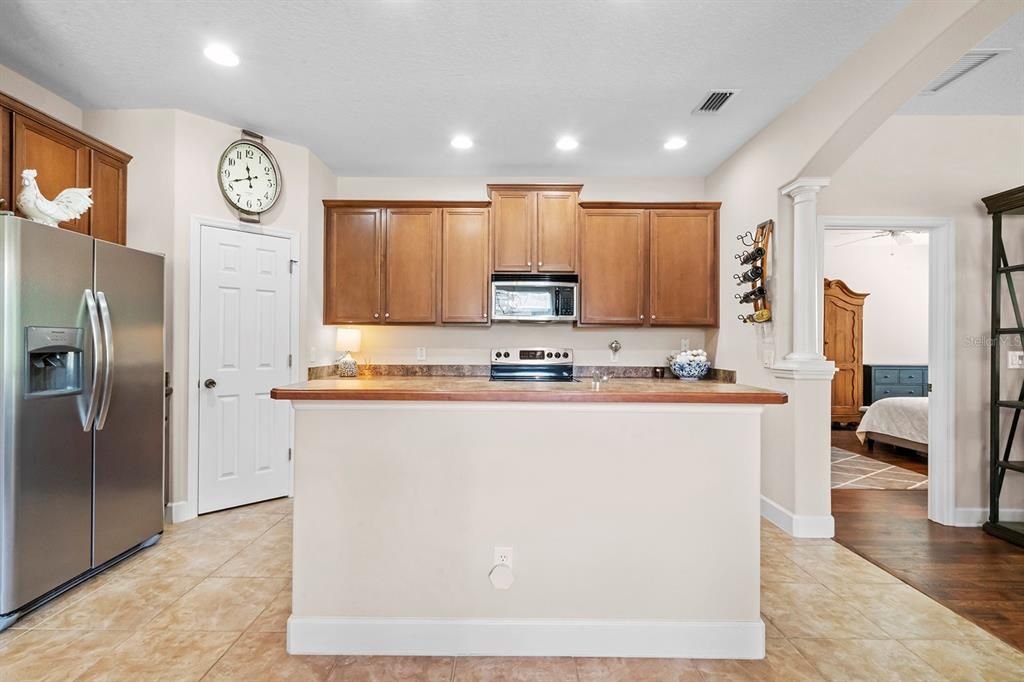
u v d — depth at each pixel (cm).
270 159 356
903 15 219
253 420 352
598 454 192
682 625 189
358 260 416
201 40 242
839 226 338
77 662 179
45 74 274
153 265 278
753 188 356
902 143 337
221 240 335
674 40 240
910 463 518
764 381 343
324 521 191
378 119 329
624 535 192
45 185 245
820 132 278
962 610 221
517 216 417
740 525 192
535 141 365
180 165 316
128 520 261
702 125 337
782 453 322
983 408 333
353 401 190
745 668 181
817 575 255
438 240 417
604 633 189
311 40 242
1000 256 325
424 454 192
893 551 287
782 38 238
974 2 188
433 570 191
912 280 755
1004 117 336
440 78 278
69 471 226
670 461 192
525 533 191
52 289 217
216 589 233
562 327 450
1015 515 325
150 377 276
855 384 709
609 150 382
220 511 336
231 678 172
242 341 346
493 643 188
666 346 449
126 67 267
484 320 416
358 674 176
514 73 271
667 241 417
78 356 231
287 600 224
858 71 247
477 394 186
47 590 215
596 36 237
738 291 379
